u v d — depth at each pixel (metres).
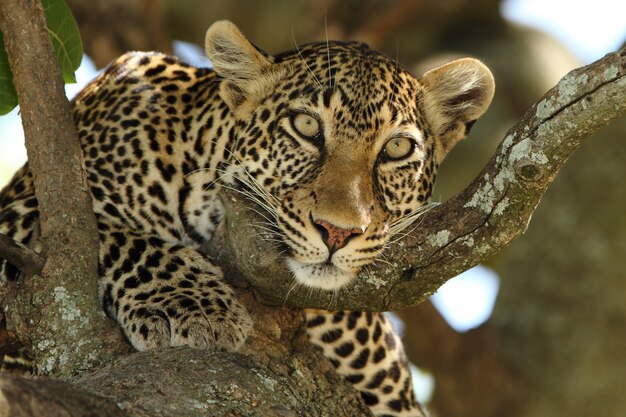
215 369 6.53
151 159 9.02
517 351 12.80
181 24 16.95
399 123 8.93
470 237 6.87
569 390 12.44
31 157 7.25
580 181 13.09
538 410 12.47
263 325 7.80
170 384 6.25
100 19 13.92
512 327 12.95
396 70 9.28
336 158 8.62
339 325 9.48
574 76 6.12
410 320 12.88
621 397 12.34
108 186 8.91
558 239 12.99
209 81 9.57
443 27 17.98
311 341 9.51
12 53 7.28
